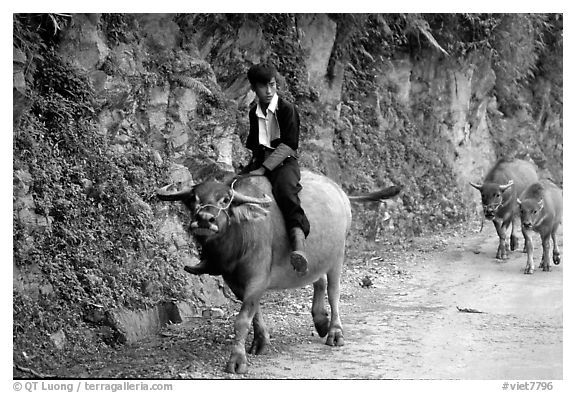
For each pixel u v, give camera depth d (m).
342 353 7.70
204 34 10.99
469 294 10.52
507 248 13.33
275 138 7.54
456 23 17.89
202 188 6.62
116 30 9.45
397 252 13.75
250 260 6.99
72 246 8.00
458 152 19.09
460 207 17.95
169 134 10.00
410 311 9.53
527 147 22.27
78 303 7.72
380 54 16.45
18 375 6.71
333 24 13.91
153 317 8.45
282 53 12.98
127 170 9.10
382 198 8.54
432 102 18.25
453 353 7.72
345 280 11.34
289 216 7.16
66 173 8.30
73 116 8.63
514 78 21.39
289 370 7.11
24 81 7.81
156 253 8.99
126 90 9.24
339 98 14.80
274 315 9.26
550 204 12.11
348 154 14.86
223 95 10.88
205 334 8.23
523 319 9.14
